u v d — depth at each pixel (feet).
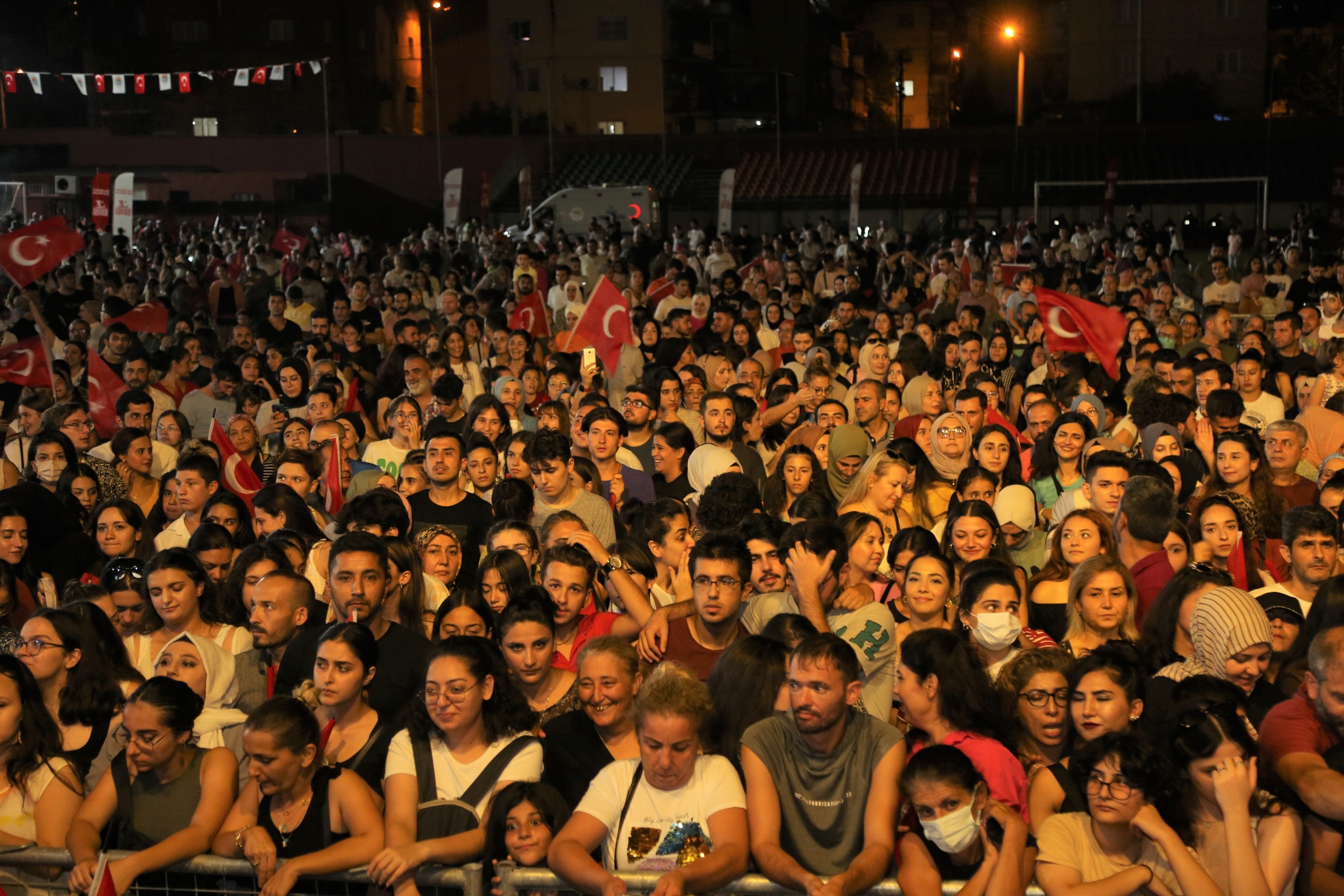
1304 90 166.91
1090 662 14.37
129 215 97.50
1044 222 145.69
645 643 17.85
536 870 13.10
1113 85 174.40
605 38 179.93
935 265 72.38
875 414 32.09
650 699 13.76
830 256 88.53
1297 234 103.60
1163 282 67.10
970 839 12.55
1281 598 19.08
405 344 39.01
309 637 17.99
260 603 18.17
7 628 19.98
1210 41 169.27
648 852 13.70
